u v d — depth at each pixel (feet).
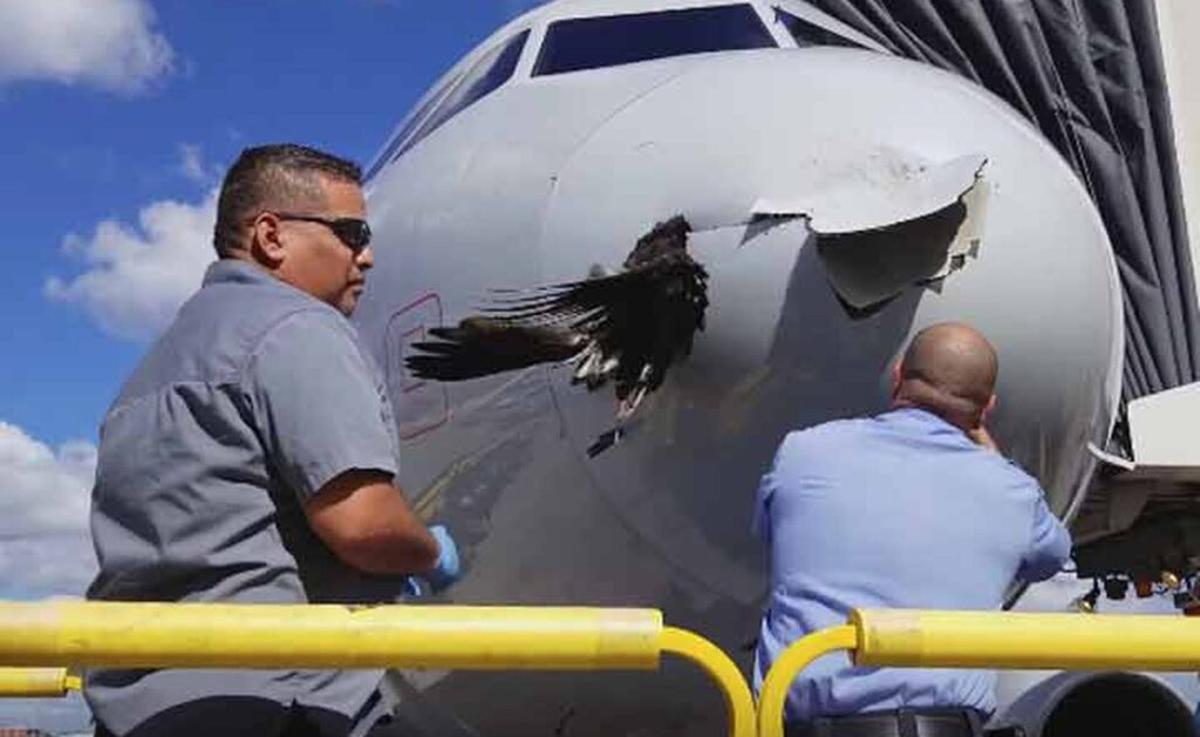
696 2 20.83
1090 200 16.93
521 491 17.08
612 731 18.26
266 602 9.29
